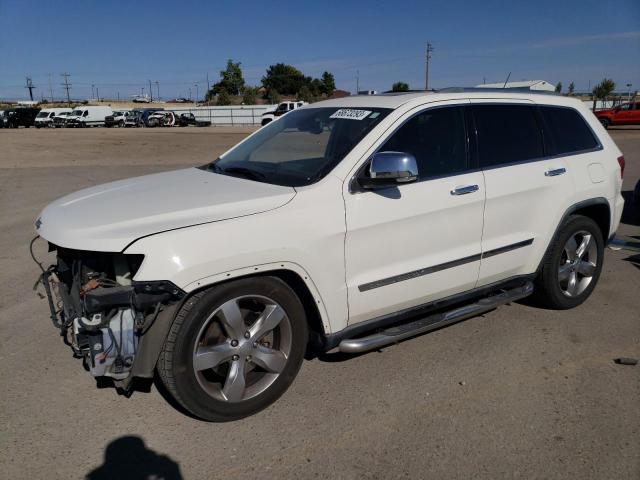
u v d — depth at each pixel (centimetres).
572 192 467
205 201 330
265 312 332
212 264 299
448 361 406
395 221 364
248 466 293
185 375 307
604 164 501
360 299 361
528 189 436
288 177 368
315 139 408
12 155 2114
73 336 333
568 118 491
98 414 339
